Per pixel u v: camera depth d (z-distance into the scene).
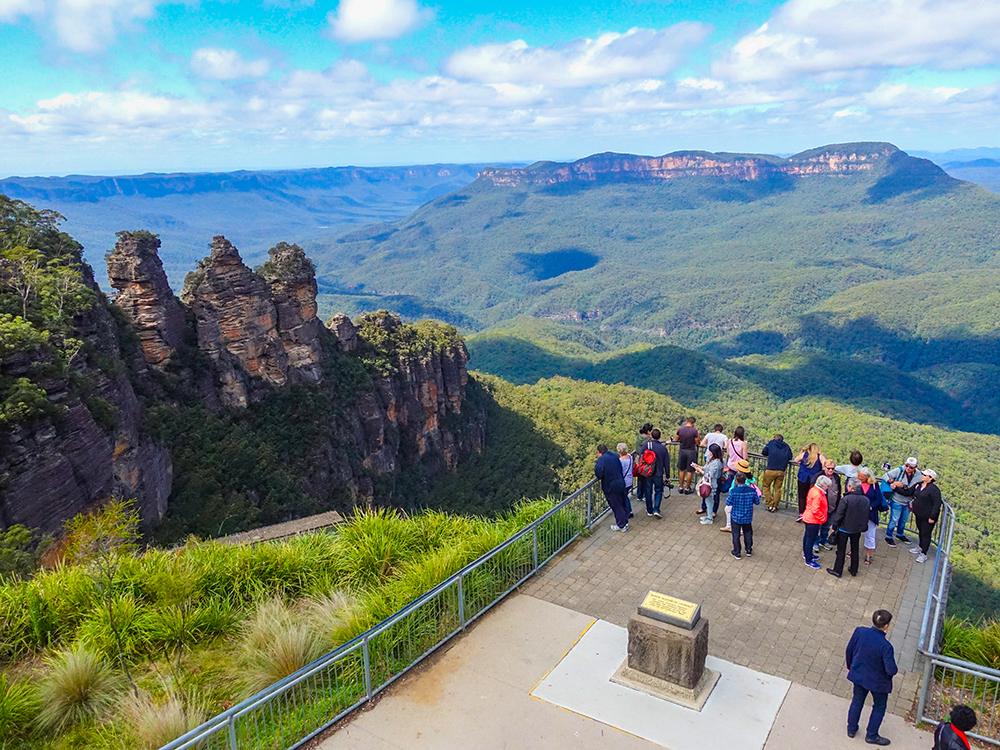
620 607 13.90
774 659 12.10
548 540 16.17
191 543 16.84
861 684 9.76
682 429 20.34
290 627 12.23
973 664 9.84
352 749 10.02
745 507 15.71
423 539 16.75
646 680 11.23
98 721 10.62
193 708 10.50
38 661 12.40
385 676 11.62
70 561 15.01
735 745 9.89
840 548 15.05
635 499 19.94
